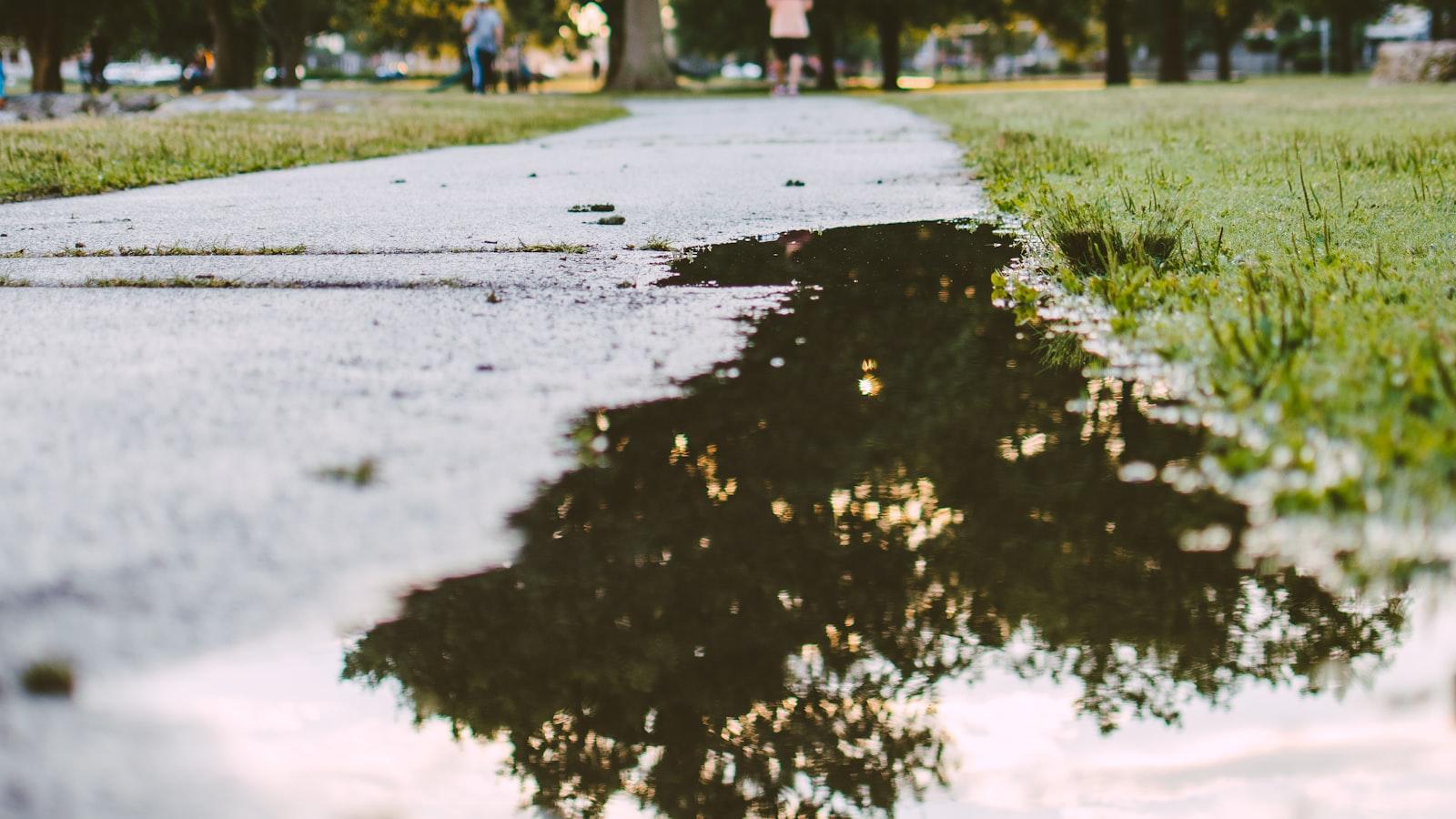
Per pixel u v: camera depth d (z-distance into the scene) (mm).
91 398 2164
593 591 1428
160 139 9297
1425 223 3633
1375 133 8070
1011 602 1416
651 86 31766
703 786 1063
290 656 1270
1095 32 48500
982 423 2064
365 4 40250
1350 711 1146
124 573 1448
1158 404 2117
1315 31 58812
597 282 3338
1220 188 4824
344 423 2031
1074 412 2098
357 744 1104
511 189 6078
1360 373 1905
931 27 41188
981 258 3664
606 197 5621
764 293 3174
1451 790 1010
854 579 1464
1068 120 11242
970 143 8727
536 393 2230
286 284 3330
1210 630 1318
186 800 1015
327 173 7297
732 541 1594
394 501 1693
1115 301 2812
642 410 2143
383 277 3432
